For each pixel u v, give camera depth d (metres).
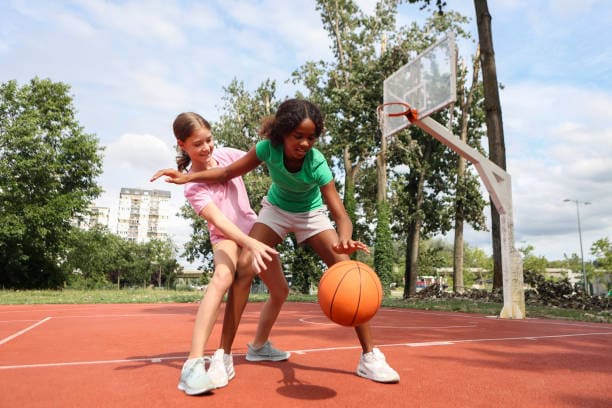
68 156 27.45
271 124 2.66
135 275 66.06
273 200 3.06
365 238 27.88
